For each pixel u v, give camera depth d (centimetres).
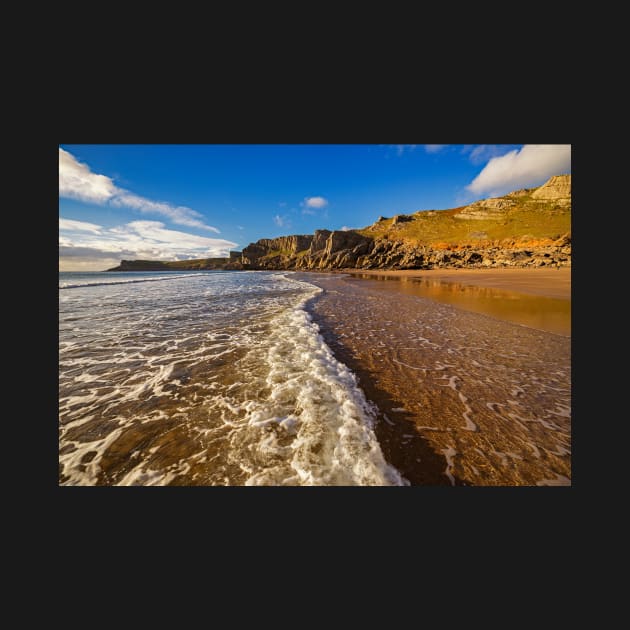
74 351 824
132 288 2992
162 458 395
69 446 421
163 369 688
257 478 358
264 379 616
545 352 779
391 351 788
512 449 403
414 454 391
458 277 3550
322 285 3144
